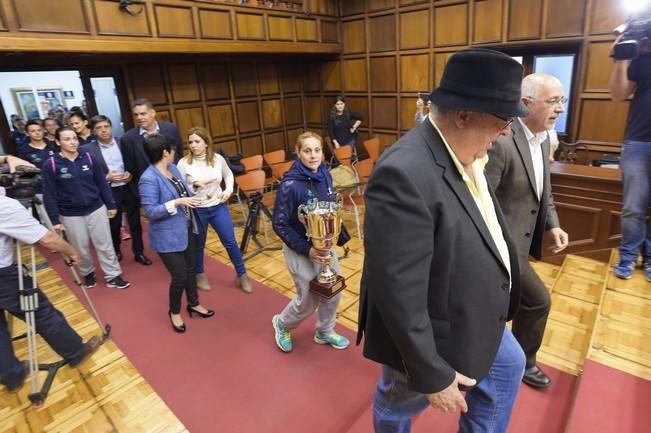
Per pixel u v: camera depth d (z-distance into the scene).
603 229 2.77
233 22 5.06
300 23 5.91
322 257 1.83
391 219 0.81
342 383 2.00
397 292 0.81
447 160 0.88
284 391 1.96
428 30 5.57
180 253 2.36
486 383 1.12
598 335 1.89
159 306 2.79
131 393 1.99
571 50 4.64
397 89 6.12
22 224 1.76
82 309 2.78
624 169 2.25
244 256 3.63
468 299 0.91
